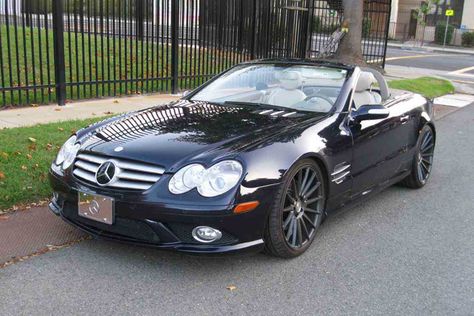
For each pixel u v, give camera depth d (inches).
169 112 188.4
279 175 150.3
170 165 144.3
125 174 147.3
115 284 144.9
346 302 141.6
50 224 181.8
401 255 173.8
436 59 1154.0
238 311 134.1
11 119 298.5
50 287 141.9
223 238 143.5
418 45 1598.2
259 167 147.3
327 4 732.0
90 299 136.8
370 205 223.8
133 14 422.6
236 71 224.4
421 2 1835.6
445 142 363.9
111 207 145.7
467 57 1305.4
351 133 184.9
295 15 574.9
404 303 142.6
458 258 173.9
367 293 146.9
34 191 199.8
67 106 345.1
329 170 171.6
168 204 139.2
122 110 342.6
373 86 229.8
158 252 164.4
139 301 136.7
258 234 148.5
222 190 140.6
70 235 174.1
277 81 208.5
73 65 454.3
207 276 151.1
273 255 162.6
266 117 180.5
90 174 153.4
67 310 131.3
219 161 144.2
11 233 172.7
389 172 217.6
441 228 200.8
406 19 1849.2
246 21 490.9
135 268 154.2
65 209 162.2
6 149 230.8
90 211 151.1
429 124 249.6
